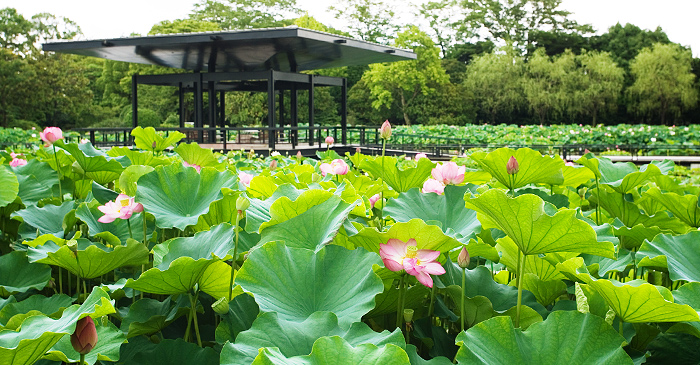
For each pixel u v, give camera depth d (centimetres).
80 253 158
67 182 307
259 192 238
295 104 1742
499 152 233
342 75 4181
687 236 167
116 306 177
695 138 2136
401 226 137
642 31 4416
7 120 3297
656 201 237
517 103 3972
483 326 115
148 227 227
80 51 1444
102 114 3738
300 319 127
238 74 1455
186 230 237
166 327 157
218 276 144
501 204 128
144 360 128
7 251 243
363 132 1748
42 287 178
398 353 95
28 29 3616
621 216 256
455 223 198
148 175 211
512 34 4762
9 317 158
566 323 116
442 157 1505
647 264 161
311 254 140
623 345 120
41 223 226
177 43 1303
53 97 3425
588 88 3684
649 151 1950
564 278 170
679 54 3759
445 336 142
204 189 217
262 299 127
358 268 136
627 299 113
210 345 153
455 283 157
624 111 4072
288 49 1409
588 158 257
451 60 4634
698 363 127
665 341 130
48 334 98
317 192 168
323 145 1612
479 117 4338
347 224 162
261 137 1928
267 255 138
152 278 134
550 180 246
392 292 144
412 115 4191
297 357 99
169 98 3484
